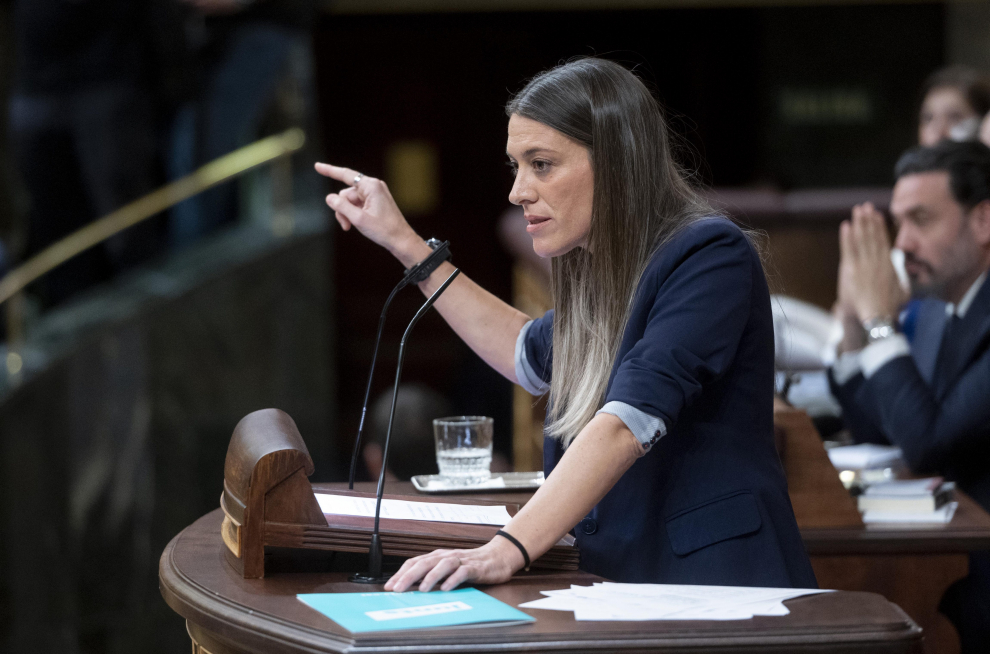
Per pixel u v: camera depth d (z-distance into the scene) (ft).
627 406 18.79
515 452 58.08
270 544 18.76
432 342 110.93
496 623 15.98
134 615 60.54
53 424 55.57
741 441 20.39
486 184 113.91
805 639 15.55
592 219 20.88
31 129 62.28
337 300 111.24
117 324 61.21
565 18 110.11
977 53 94.07
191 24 67.46
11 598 52.29
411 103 112.78
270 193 75.36
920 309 34.88
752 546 19.63
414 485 25.75
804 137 101.40
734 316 19.65
